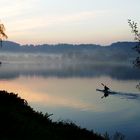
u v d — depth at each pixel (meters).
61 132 16.25
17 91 100.81
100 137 17.39
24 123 15.25
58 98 93.75
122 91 120.56
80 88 137.62
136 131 49.97
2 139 12.80
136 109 79.00
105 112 72.81
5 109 16.31
